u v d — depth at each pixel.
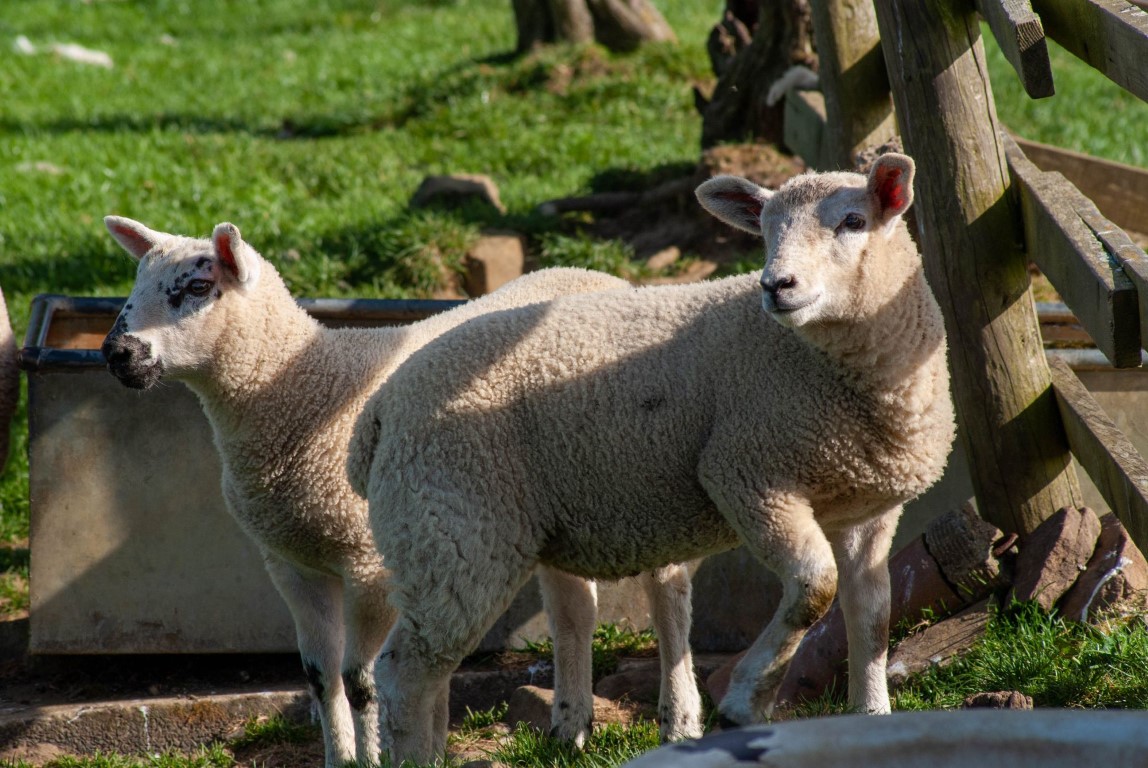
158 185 32.31
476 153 35.03
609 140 34.53
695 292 12.09
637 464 11.65
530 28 43.69
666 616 13.49
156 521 16.25
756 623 16.22
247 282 13.28
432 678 11.95
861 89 17.61
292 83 45.72
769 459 11.27
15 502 20.72
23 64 49.06
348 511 13.49
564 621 13.62
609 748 13.24
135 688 16.69
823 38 17.62
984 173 14.43
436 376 11.92
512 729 14.77
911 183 10.75
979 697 11.37
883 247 11.05
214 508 16.25
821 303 10.77
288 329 13.77
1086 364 15.41
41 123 39.84
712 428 11.52
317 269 24.95
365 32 55.94
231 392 13.55
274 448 13.54
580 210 28.77
